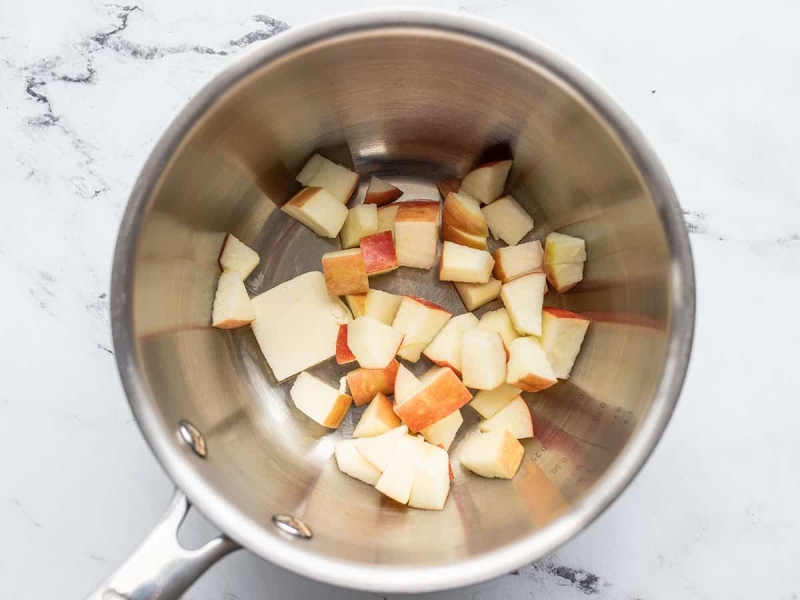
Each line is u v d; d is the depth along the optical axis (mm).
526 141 245
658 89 260
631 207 219
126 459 253
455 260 258
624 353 230
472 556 197
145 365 202
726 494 254
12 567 251
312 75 218
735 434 255
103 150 256
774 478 254
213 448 221
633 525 253
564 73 203
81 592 250
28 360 254
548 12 260
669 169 260
